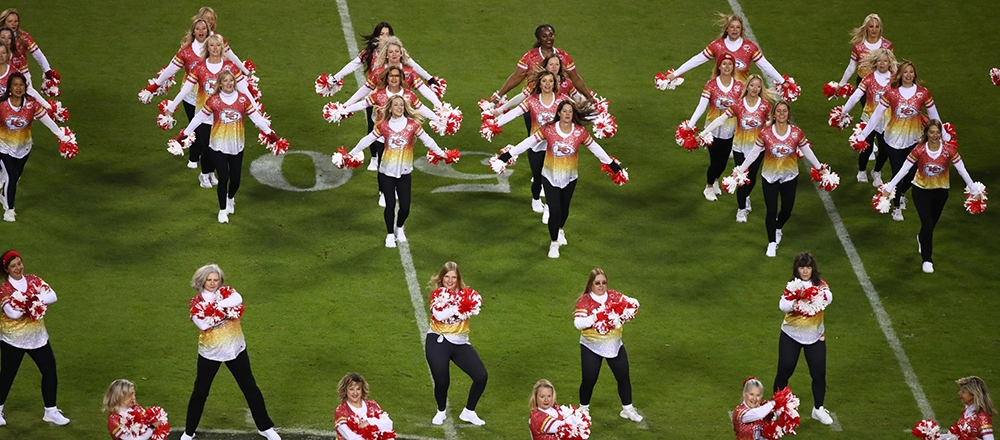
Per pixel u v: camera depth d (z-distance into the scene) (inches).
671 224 1630.2
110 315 1408.7
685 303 1478.8
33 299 1198.3
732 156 1747.0
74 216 1584.6
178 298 1444.4
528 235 1598.2
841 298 1497.3
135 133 1771.7
